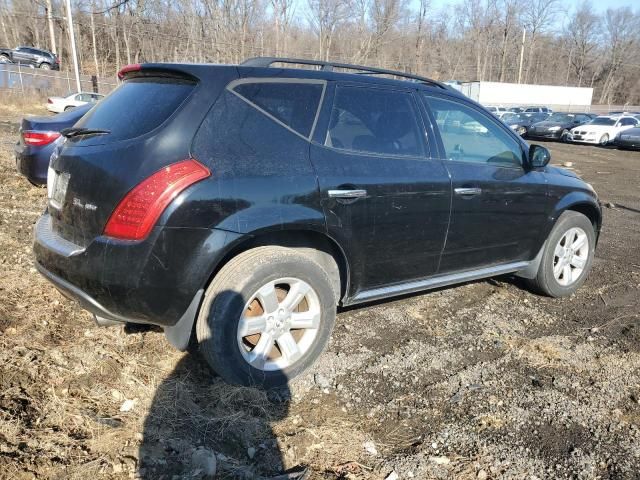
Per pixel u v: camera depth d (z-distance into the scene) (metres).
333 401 3.07
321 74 3.32
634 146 22.69
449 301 4.59
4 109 24.02
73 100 24.59
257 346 3.01
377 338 3.84
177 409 2.81
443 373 3.41
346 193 3.14
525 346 3.81
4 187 7.44
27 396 2.77
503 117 30.36
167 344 3.43
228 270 2.86
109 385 2.96
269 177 2.89
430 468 2.56
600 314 4.49
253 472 2.47
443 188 3.63
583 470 2.59
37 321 3.58
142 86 3.14
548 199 4.41
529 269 4.61
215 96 2.88
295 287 3.06
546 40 81.94
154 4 51.59
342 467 2.55
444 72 72.06
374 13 58.53
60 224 3.05
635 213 9.08
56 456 2.38
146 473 2.35
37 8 53.81
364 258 3.35
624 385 3.35
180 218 2.63
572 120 28.53
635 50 81.25
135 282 2.63
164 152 2.68
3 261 4.64
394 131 3.54
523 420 2.96
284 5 50.94
